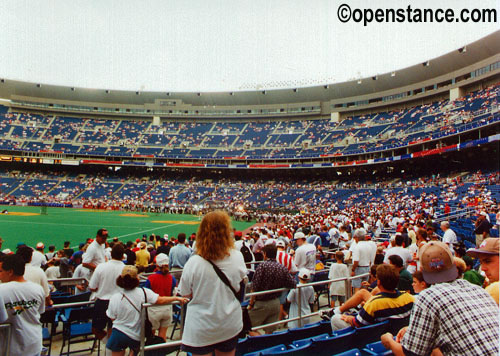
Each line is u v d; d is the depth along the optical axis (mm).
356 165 58375
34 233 31750
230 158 71625
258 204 60469
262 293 6070
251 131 79438
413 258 10031
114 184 74188
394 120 63062
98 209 63875
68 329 6859
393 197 47438
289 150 69375
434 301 2791
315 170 70250
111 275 6105
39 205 65250
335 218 29000
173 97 86125
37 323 4648
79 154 75062
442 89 58094
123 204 64250
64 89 84500
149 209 62312
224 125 83750
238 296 3783
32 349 4531
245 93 81062
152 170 79938
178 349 5559
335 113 74875
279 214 52469
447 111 52969
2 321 4230
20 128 77750
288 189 64812
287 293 7973
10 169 75875
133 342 4934
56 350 7082
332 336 5148
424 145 51656
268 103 81562
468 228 19938
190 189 70562
